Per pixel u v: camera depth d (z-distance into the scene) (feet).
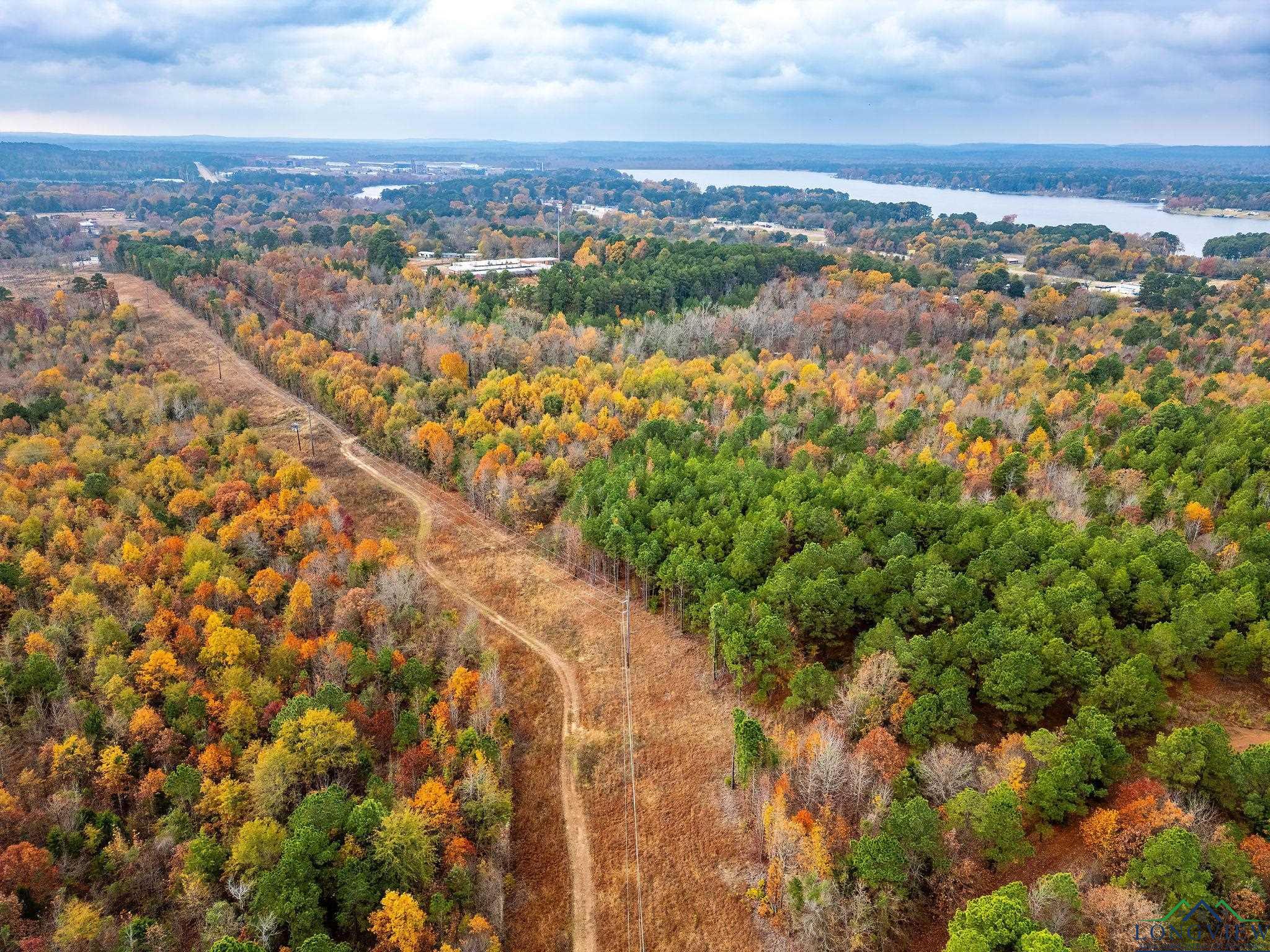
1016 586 258.78
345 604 312.29
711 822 239.30
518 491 397.60
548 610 340.18
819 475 377.09
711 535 318.04
